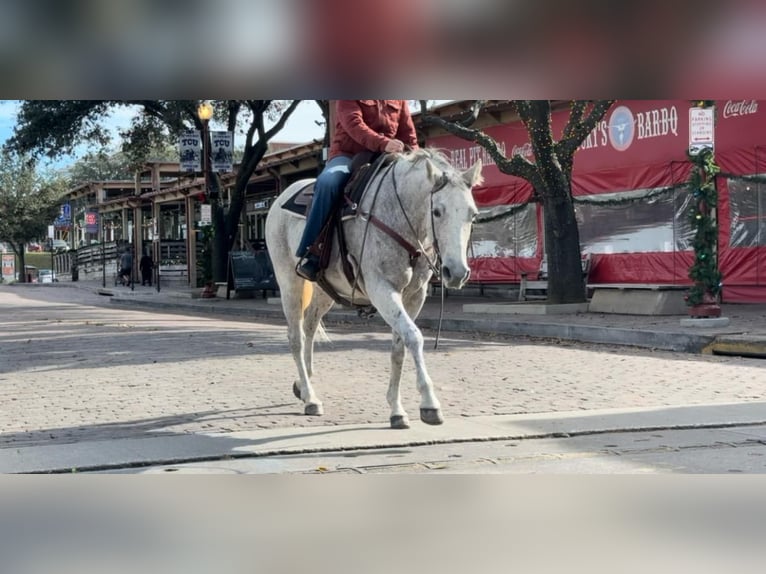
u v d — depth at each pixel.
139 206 49.16
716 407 7.55
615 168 20.55
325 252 6.71
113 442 6.13
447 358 11.21
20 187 66.12
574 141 17.50
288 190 7.76
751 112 17.33
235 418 7.16
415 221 6.04
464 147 25.23
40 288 46.06
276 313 20.44
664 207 19.27
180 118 30.03
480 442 6.26
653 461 5.66
